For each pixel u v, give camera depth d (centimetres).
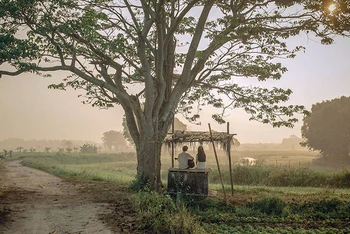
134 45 1927
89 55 1716
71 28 1438
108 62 1744
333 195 1583
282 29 1655
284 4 1454
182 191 1314
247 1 1658
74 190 1669
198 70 1784
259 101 1892
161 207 1013
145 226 884
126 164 5978
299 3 1450
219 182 2978
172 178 1351
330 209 1263
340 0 1316
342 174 2588
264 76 1942
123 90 1811
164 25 1727
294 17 1605
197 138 1401
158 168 1527
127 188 1689
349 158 6594
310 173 2759
